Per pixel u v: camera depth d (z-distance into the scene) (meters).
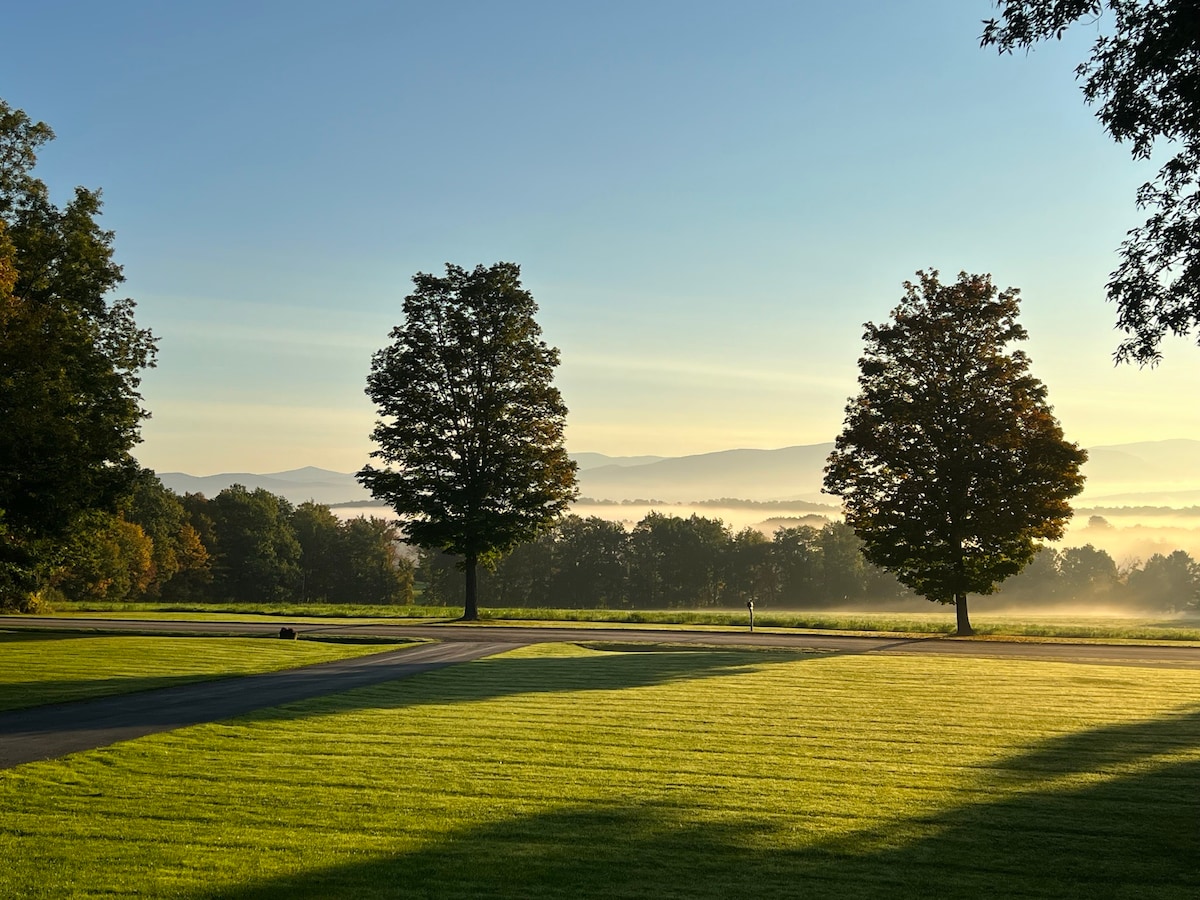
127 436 34.44
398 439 45.94
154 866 7.66
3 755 11.62
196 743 12.40
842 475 40.56
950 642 32.03
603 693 17.50
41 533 30.86
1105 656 26.88
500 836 8.58
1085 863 8.01
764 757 11.89
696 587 135.75
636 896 7.16
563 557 137.00
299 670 21.12
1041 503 37.41
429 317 47.38
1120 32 10.52
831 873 7.72
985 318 39.75
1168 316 10.81
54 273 33.00
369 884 7.32
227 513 116.88
